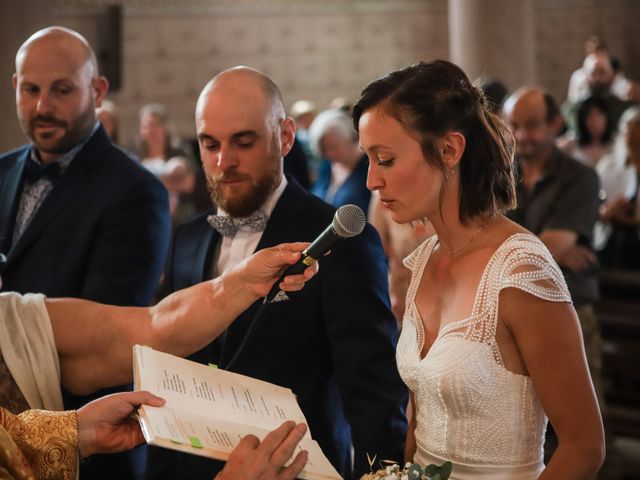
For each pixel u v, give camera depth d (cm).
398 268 510
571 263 481
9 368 264
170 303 265
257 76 296
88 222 359
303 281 238
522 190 492
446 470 224
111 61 1162
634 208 638
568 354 223
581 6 1426
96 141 374
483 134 238
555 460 221
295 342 287
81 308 272
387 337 282
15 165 383
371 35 1350
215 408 229
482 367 229
